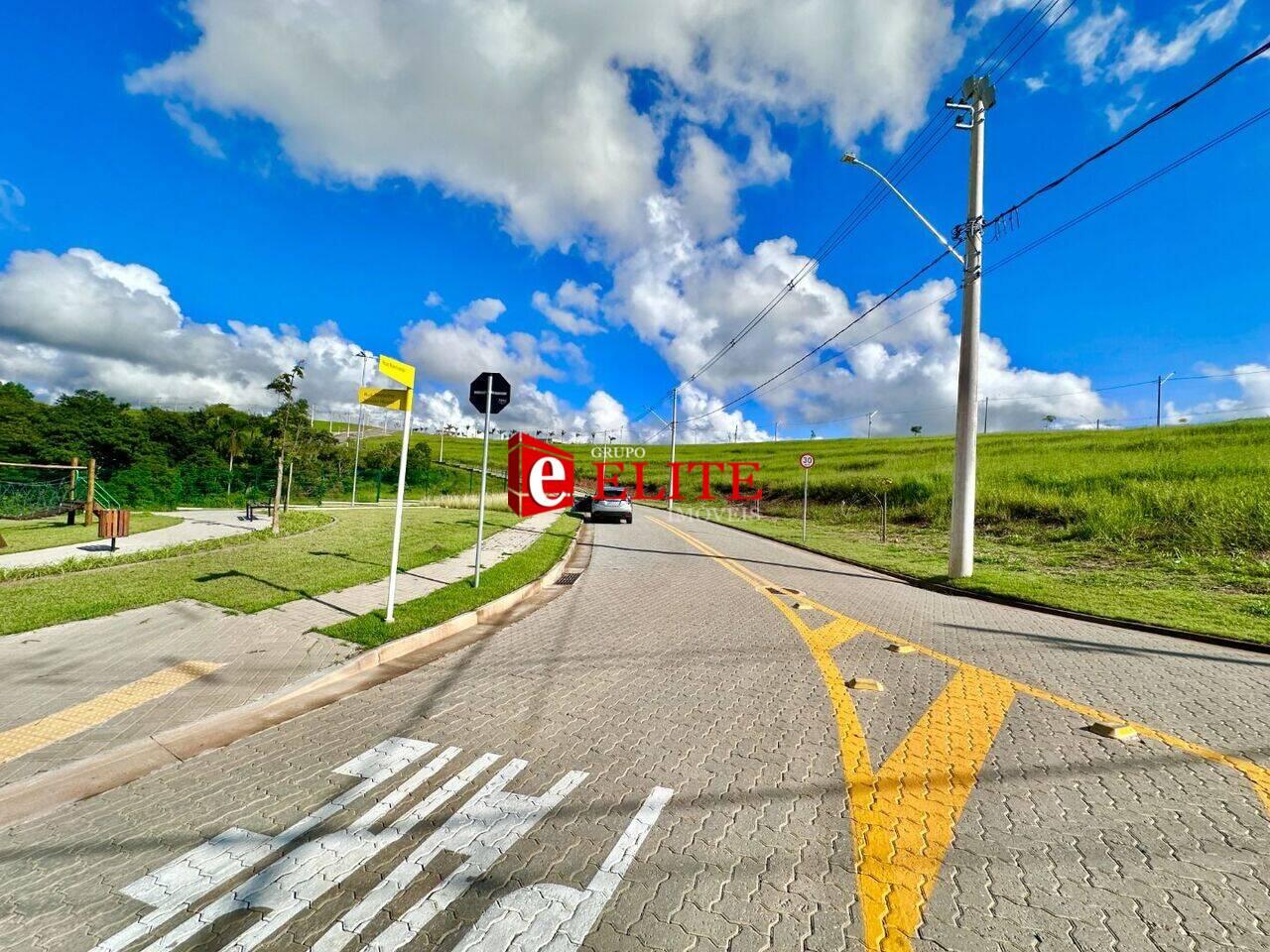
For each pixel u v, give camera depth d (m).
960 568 10.94
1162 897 2.35
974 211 11.12
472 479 43.09
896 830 2.81
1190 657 6.01
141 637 5.69
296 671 4.89
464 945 2.05
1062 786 3.26
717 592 9.43
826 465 45.88
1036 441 44.16
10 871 2.44
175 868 2.47
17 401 45.09
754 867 2.52
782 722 4.14
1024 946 2.07
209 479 27.05
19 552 10.66
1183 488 16.84
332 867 2.50
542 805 3.01
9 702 4.14
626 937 2.10
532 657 5.70
